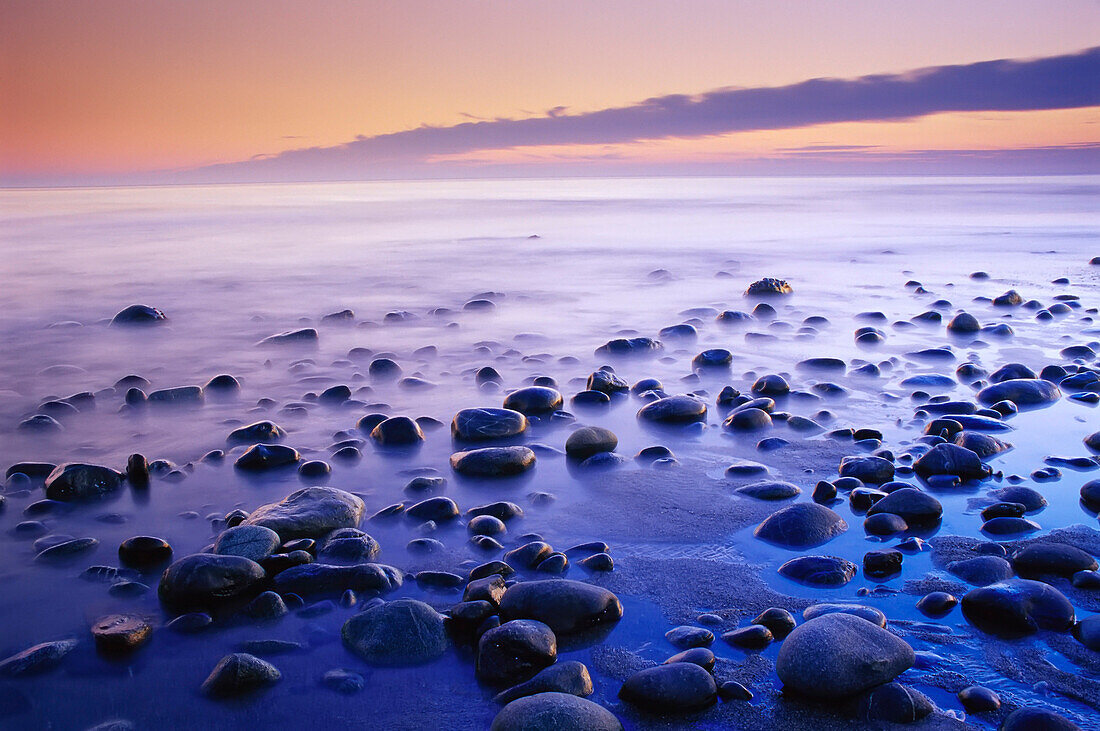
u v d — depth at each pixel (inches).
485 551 124.3
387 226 807.1
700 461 162.6
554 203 1290.6
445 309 338.0
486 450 158.1
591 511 139.0
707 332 292.7
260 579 113.5
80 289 404.2
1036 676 91.4
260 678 92.1
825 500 142.0
